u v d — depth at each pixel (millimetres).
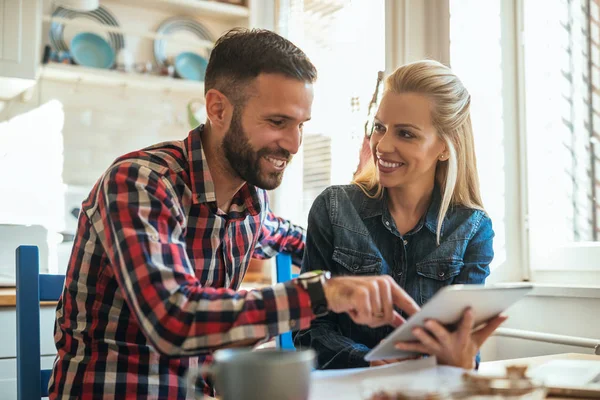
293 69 1104
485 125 1967
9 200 3025
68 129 3178
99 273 1100
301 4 2961
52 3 3088
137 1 3246
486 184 1952
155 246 915
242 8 3398
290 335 1513
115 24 3236
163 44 3367
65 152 3162
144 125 3371
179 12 3420
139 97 3365
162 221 970
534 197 1885
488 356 1828
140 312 876
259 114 1109
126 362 1098
